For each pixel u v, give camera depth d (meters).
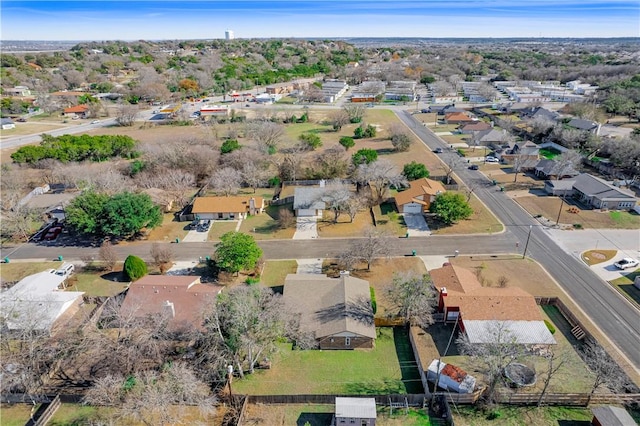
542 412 37.06
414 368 42.41
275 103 184.50
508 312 46.06
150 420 36.22
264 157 100.75
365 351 44.78
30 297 49.44
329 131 140.38
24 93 196.00
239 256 55.03
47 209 76.25
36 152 98.06
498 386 39.12
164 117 158.00
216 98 198.62
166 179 83.44
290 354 44.50
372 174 81.25
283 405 38.28
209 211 75.81
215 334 40.38
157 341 43.34
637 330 46.81
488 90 187.12
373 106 183.75
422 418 36.81
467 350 43.03
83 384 40.53
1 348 43.22
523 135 128.62
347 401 36.53
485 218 74.62
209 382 40.53
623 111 138.88
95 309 49.56
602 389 38.81
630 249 63.72
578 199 81.81
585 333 44.84
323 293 50.38
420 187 79.31
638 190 84.62
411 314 46.84
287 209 79.75
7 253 65.94
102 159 107.00
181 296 48.72
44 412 37.16
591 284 55.44
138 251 66.19
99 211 67.50
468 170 100.19
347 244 67.31
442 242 66.94
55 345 43.53
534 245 65.44
